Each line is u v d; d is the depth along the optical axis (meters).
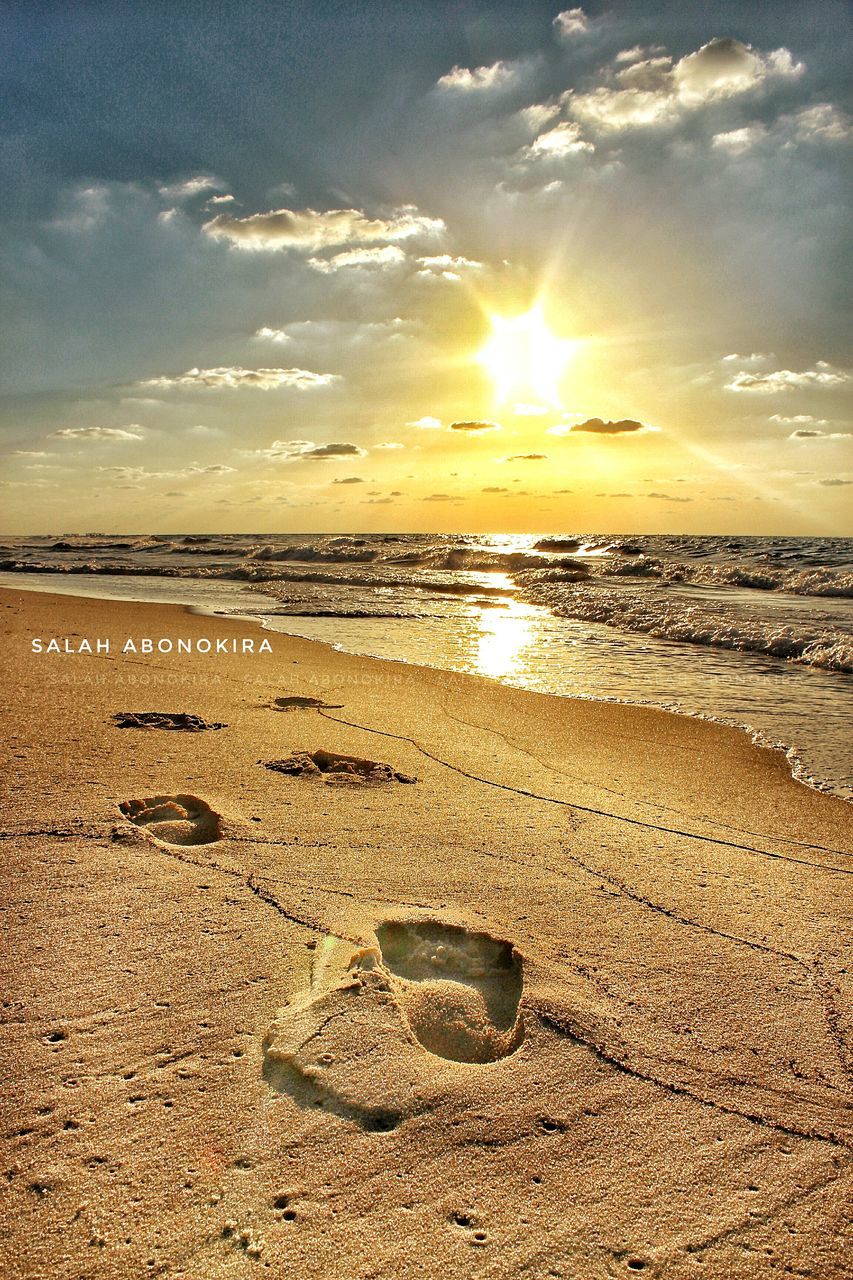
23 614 11.50
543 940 2.53
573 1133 1.72
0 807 3.30
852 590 15.51
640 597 15.40
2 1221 1.44
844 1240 1.49
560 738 5.39
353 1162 1.61
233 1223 1.46
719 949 2.53
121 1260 1.37
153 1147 1.62
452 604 15.20
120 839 3.05
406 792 3.91
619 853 3.30
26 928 2.41
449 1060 1.95
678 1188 1.59
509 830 3.48
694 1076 1.92
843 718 6.18
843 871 3.22
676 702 6.77
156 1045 1.92
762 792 4.32
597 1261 1.42
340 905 2.66
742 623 11.16
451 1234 1.46
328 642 10.03
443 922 2.59
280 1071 1.84
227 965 2.25
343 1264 1.38
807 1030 2.12
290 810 3.52
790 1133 1.75
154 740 4.52
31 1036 1.93
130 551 37.19
